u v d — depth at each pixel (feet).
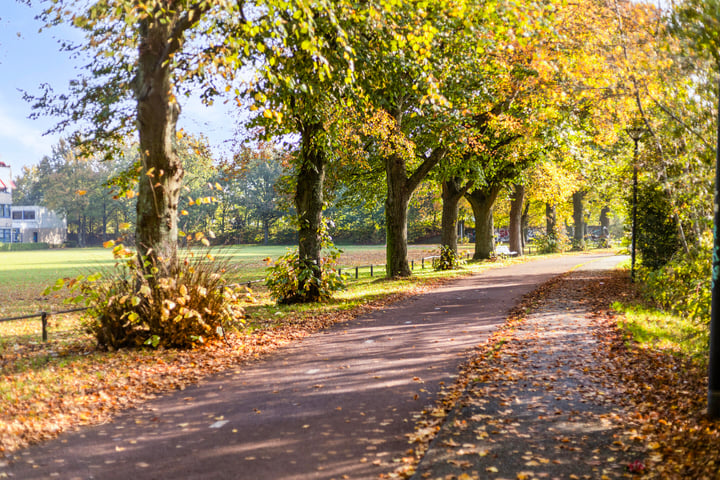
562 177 97.55
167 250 33.47
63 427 18.90
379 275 86.38
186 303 31.83
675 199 38.27
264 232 313.53
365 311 46.29
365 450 16.28
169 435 18.06
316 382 24.23
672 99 31.99
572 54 38.06
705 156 29.81
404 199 76.74
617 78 35.12
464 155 81.20
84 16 30.55
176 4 31.78
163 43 32.60
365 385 23.45
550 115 63.05
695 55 25.71
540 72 40.86
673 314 37.76
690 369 23.36
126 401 21.98
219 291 34.09
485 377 23.68
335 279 54.85
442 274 82.48
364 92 46.44
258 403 21.36
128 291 31.96
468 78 55.77
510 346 29.89
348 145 58.70
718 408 17.58
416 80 43.42
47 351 32.81
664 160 37.01
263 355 30.42
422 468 14.70
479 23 35.32
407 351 29.94
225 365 28.02
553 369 24.86
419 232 281.95
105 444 17.34
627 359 25.93
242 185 312.29
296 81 36.01
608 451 15.71
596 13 37.06
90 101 42.01
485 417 18.61
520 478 14.05
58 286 30.78
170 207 33.71
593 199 143.74
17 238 324.39
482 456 15.42
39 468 15.52
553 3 35.53
